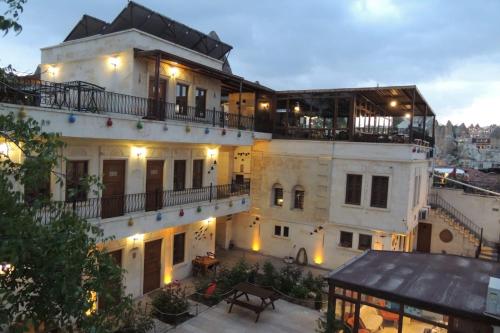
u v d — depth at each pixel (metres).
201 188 16.78
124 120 11.53
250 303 13.20
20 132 4.63
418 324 8.55
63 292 4.13
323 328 10.30
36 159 4.48
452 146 73.88
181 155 15.63
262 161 20.22
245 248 20.91
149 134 12.50
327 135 18.58
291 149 19.33
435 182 26.72
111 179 12.70
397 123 27.19
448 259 11.34
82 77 15.31
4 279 4.37
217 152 17.80
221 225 21.06
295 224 19.23
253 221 20.56
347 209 17.77
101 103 14.11
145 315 10.99
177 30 16.77
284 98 19.70
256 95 19.98
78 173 11.53
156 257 14.80
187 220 14.80
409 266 10.61
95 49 14.84
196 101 17.00
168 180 15.00
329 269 18.27
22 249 3.89
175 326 11.68
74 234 4.49
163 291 13.17
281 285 14.52
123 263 13.20
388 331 8.96
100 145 12.09
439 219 21.70
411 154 16.28
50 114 9.30
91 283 4.62
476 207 21.80
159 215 13.35
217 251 20.39
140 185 13.69
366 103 20.67
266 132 19.83
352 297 9.55
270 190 20.00
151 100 13.66
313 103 19.55
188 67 15.47
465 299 8.35
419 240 22.27
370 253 11.95
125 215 12.26
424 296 8.48
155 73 13.52
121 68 14.02
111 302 4.98
